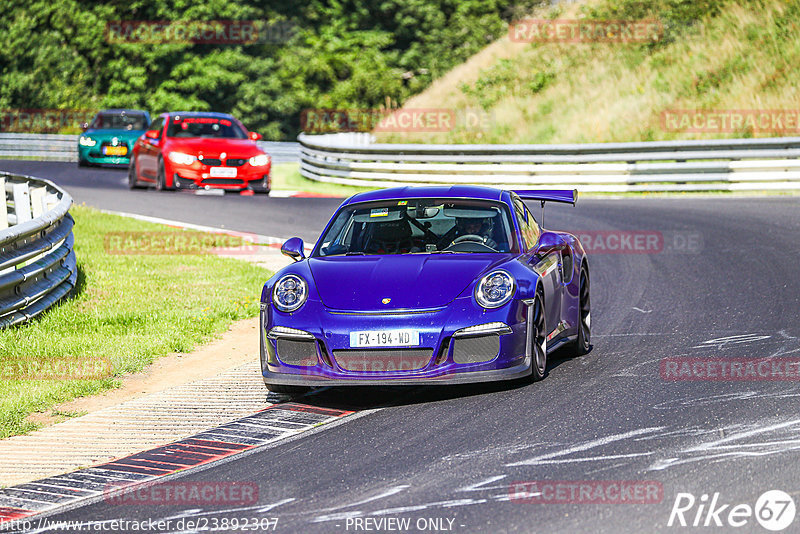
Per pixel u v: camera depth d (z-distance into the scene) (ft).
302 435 73.92
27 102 567.18
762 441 64.80
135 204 235.40
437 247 90.53
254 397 87.30
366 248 91.61
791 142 246.88
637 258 155.94
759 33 358.02
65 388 91.09
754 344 95.61
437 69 646.74
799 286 124.47
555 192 107.14
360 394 85.71
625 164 258.98
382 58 637.71
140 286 139.23
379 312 80.02
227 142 256.73
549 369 90.43
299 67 619.67
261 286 140.77
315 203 241.14
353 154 296.10
